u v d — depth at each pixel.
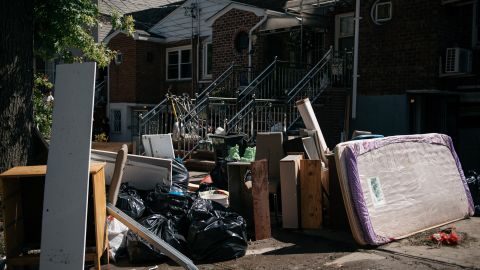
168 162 6.52
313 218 6.27
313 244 5.66
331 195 6.30
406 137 6.46
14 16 5.77
